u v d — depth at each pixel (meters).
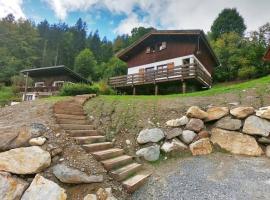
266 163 6.05
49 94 23.44
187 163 6.39
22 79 32.69
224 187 4.90
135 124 7.97
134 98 10.95
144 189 5.04
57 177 4.63
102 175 4.96
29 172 4.71
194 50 19.89
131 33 58.88
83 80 29.39
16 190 4.54
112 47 65.94
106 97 11.76
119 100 10.38
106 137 7.52
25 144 5.25
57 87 24.70
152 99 10.32
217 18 49.59
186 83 18.25
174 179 5.46
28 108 8.90
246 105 8.05
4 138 5.31
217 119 7.77
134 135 7.54
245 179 5.21
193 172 5.79
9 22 56.47
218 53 34.78
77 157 5.29
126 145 7.21
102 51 65.38
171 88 20.17
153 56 22.91
